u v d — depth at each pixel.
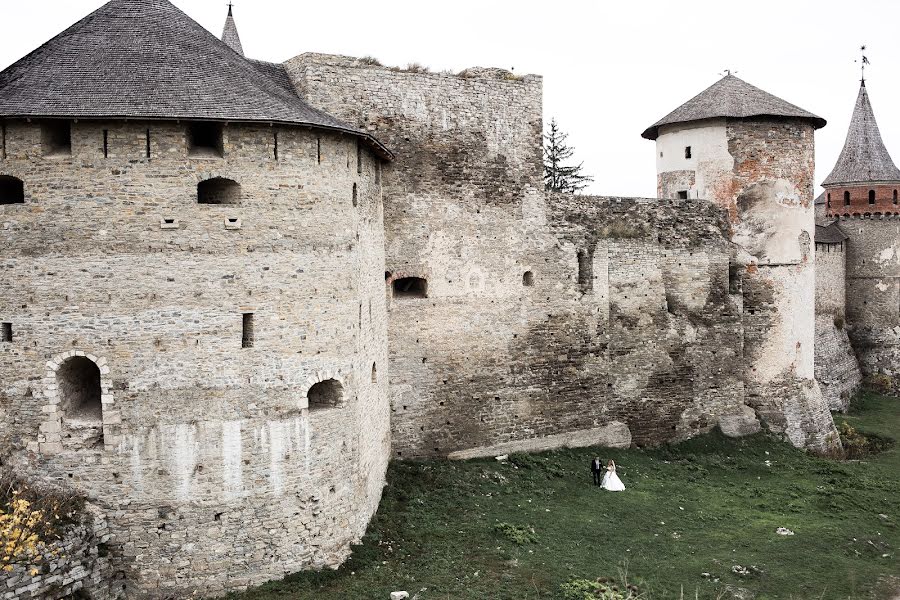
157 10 18.31
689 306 29.20
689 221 29.33
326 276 16.89
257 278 15.96
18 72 16.45
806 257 30.58
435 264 24.03
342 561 17.20
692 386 29.20
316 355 16.72
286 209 16.23
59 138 15.75
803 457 28.67
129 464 15.49
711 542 19.59
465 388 24.73
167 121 15.22
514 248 25.66
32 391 15.55
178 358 15.53
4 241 15.50
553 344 26.52
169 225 15.43
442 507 20.66
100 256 15.29
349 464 17.59
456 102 24.30
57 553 14.54
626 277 28.11
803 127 30.16
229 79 16.77
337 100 22.31
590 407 27.36
